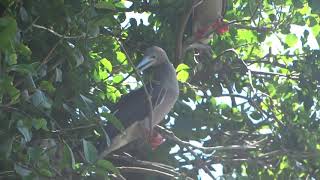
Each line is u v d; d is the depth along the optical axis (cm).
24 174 814
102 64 1142
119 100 1211
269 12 1393
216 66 1311
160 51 1248
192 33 1387
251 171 1235
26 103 865
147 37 1262
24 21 914
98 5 953
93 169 864
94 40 1043
